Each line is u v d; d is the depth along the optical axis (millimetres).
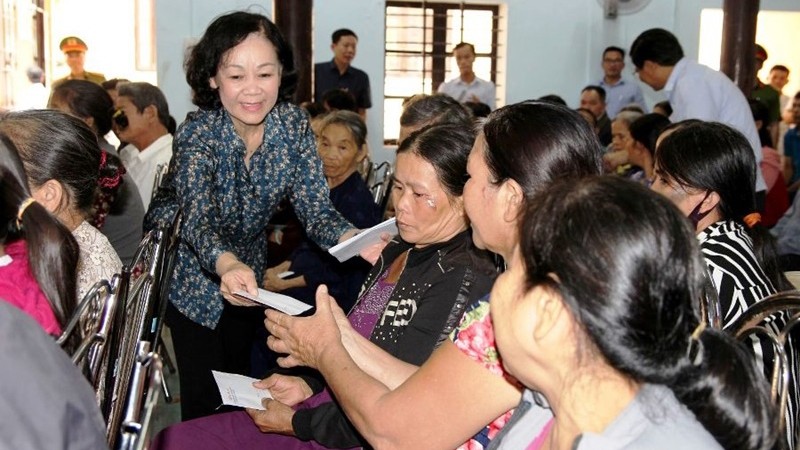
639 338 881
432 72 8281
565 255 899
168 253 2369
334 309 1689
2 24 7520
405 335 1721
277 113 2482
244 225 2510
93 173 1823
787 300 1489
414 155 1782
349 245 2105
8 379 950
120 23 9953
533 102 1419
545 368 981
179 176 2379
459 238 1784
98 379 1458
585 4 8148
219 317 2551
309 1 5051
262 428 1867
